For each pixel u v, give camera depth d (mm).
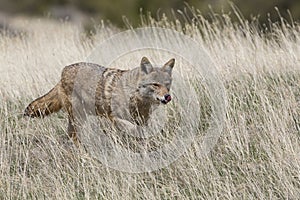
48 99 18172
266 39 23609
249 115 18516
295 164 15664
